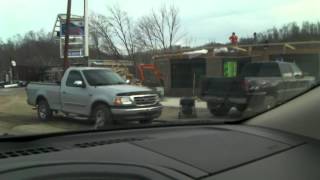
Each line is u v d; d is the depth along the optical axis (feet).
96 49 168.55
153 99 49.14
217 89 56.24
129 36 166.81
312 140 10.46
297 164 8.82
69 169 7.50
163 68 98.37
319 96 11.84
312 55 86.02
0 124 53.98
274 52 88.22
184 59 95.14
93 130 10.71
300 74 62.08
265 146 9.69
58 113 58.59
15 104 82.17
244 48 91.50
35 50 241.96
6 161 7.73
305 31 150.00
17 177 7.03
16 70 203.62
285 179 8.13
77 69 52.24
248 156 8.90
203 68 92.84
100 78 50.93
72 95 52.11
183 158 8.46
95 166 7.68
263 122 11.79
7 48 254.68
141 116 47.65
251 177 7.98
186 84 94.94
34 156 8.09
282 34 151.12
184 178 7.53
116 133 10.55
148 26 164.76
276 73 58.29
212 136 10.27
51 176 7.23
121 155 8.38
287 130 11.04
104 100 47.93
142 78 97.91
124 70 102.89
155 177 7.45
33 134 9.87
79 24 101.76
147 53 163.12
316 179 8.39
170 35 164.35
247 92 54.03
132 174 7.52
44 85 56.90
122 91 47.44
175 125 11.94
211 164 8.27
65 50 86.79
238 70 88.94
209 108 56.65
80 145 9.15
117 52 166.81
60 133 10.25
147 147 9.04
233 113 54.60
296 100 12.30
